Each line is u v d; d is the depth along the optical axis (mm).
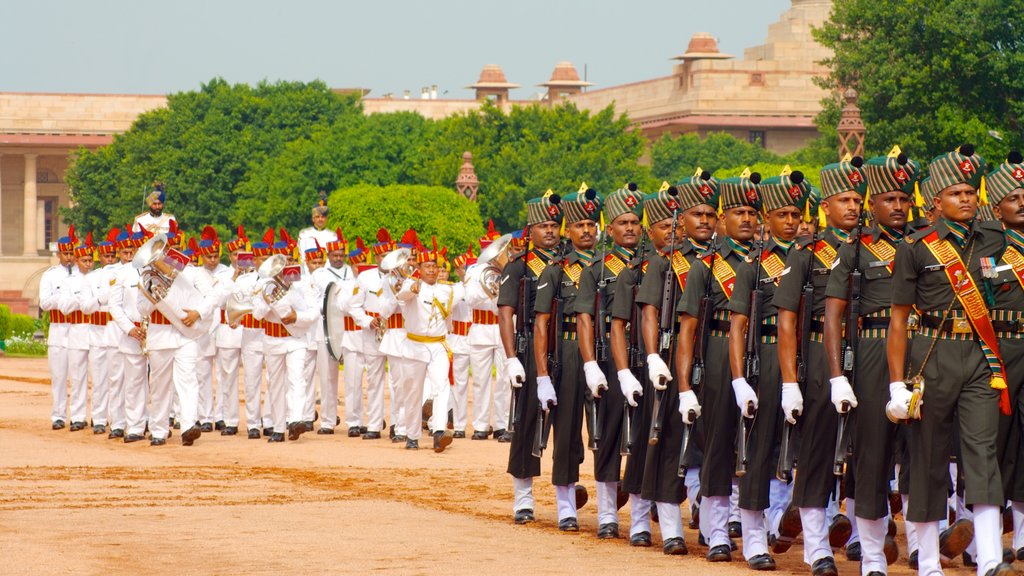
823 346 15289
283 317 28781
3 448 27297
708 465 16047
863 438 14844
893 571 15945
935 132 71250
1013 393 14719
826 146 88062
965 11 70562
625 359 16891
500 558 15820
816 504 15203
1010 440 14930
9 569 14891
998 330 14555
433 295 27422
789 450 15414
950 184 14461
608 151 108812
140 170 125562
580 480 23500
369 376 30000
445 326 27750
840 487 16281
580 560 15812
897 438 15320
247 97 126000
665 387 16391
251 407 30109
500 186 105938
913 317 14703
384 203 97875
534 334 18031
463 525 18281
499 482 22953
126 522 18156
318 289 30734
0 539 16703
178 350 28094
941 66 71188
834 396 14703
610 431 17516
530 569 15125
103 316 31016
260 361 30047
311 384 29953
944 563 16453
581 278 17500
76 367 31922
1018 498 15125
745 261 15883
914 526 14867
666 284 16531
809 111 144625
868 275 14953
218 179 124438
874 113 75875
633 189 17516
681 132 143625
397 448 28109
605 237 17672
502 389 30547
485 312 30391
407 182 118750
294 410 29203
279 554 15922
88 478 22781
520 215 106062
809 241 15391
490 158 110438
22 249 156625
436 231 97625
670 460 16547
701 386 16156
